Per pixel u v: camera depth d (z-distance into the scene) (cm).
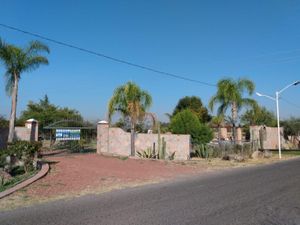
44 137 3622
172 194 1222
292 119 6322
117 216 891
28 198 1152
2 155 1633
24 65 2648
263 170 2067
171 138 2736
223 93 3488
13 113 2627
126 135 2722
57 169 1745
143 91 2755
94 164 2053
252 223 817
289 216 881
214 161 2633
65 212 947
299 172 1906
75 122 3269
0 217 901
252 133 4600
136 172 1867
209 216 884
